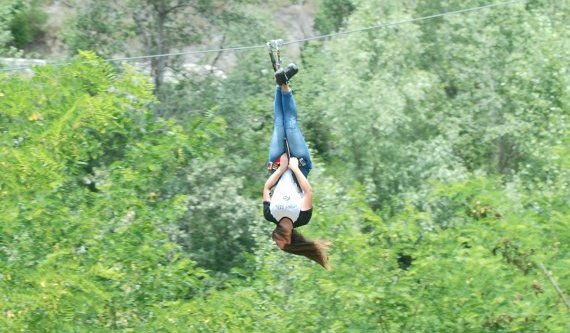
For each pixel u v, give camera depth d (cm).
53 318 2975
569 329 2909
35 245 3109
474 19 6009
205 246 5638
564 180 3775
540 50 5303
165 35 6556
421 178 5509
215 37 7325
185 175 5491
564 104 4994
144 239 3375
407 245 3422
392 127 5569
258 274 3944
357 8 6381
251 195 5988
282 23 9138
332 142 6562
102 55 6581
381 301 3300
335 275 3422
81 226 3184
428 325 3247
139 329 3266
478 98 6050
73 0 6612
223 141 6038
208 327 3359
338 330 3341
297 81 6550
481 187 3316
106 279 3303
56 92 3353
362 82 5703
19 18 8800
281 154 1994
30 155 3053
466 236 3453
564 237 3209
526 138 5419
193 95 6425
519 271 3216
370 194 5500
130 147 3491
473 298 3078
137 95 3500
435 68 6688
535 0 6297
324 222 3588
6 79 3481
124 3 6525
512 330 3008
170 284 3466
